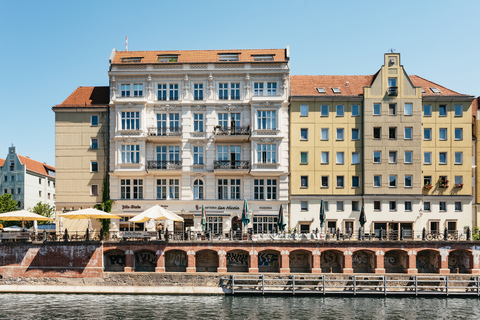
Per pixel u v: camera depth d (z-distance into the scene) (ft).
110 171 163.73
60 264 134.62
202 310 109.19
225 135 160.86
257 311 108.78
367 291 127.13
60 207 164.66
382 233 149.07
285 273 132.98
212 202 162.20
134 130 161.17
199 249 135.64
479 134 171.32
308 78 176.14
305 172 161.99
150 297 124.16
